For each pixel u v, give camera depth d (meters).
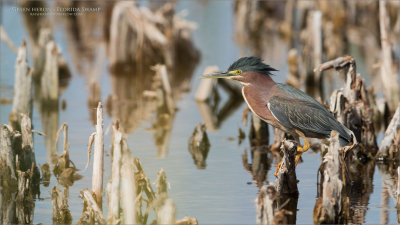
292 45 24.25
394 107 15.73
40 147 13.00
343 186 9.63
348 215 9.19
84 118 15.57
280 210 9.39
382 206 9.70
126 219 8.49
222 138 14.18
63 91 18.50
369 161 12.31
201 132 13.45
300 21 25.69
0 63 20.97
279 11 28.03
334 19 24.88
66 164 11.45
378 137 13.91
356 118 12.21
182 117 16.11
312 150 13.20
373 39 24.25
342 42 23.91
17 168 10.41
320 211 9.11
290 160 10.03
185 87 19.56
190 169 11.70
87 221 9.12
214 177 11.23
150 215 9.36
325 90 18.88
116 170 8.59
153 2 26.77
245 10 25.64
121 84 19.45
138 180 9.44
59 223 9.11
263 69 11.35
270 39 25.45
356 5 25.30
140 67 21.16
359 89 12.19
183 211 9.48
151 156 12.55
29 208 9.72
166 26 21.77
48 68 16.88
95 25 26.73
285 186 10.19
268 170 11.69
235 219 9.16
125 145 8.67
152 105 17.19
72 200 10.02
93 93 17.30
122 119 15.62
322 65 11.98
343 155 9.74
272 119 11.21
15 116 14.15
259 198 8.44
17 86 14.07
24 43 14.02
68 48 23.47
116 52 21.20
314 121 10.74
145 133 14.40
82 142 13.38
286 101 10.91
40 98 17.69
